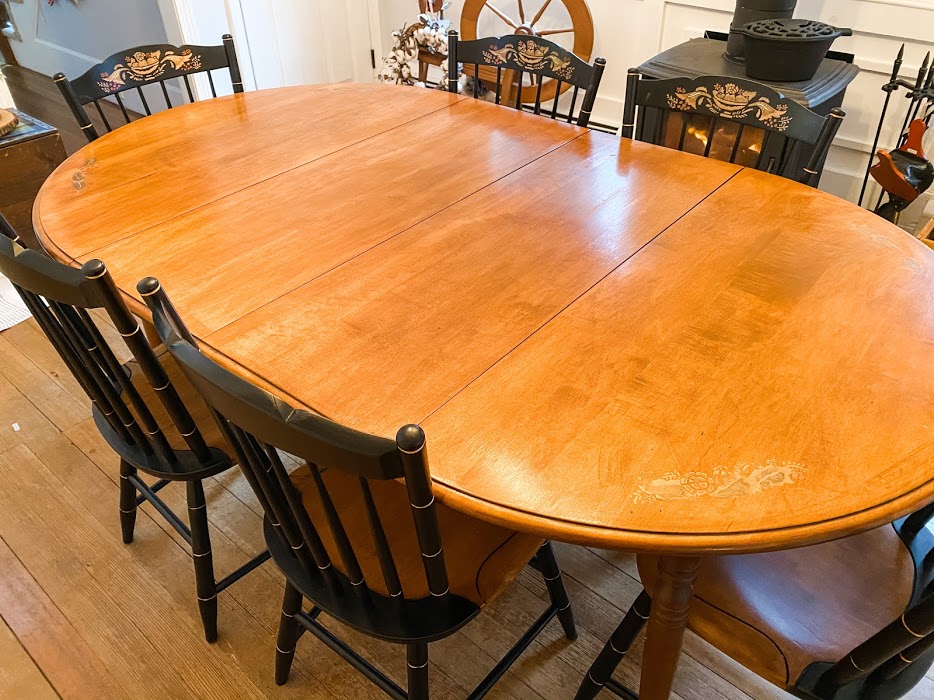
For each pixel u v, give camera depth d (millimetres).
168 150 1688
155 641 1502
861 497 829
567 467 869
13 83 4395
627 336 1069
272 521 1053
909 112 2240
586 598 1571
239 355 1048
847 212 1384
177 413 1133
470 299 1153
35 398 2107
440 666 1447
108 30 3781
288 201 1455
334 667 1453
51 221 1410
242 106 1930
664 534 801
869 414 934
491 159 1614
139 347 1010
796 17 2475
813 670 948
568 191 1473
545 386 981
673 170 1555
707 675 1422
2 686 1422
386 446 716
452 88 2027
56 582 1615
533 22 2953
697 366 1013
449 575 1065
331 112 1888
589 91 1783
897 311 1117
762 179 1509
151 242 1328
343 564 1021
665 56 2367
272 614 1551
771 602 1033
